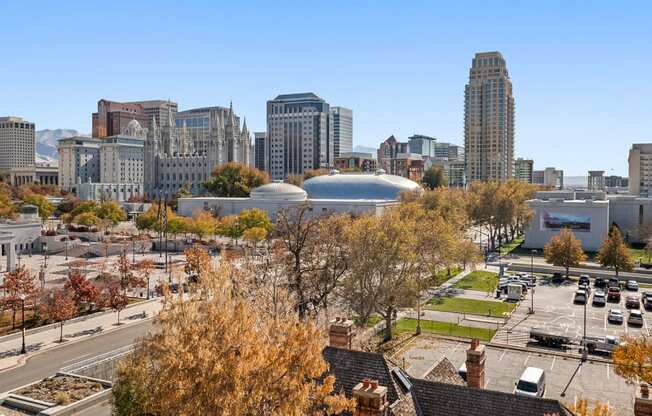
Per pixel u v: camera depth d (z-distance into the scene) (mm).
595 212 153000
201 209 194500
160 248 147625
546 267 129000
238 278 55812
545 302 95562
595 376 56000
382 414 27797
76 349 67250
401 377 32688
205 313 29156
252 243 125688
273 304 54312
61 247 151250
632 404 48844
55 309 71812
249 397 25141
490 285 109625
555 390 52219
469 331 75250
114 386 37875
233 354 25750
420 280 77812
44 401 50062
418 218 117188
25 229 149125
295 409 25781
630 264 108875
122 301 80500
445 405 31281
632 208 173125
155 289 98438
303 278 72750
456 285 109688
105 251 139250
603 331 76125
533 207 161250
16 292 78812
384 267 71625
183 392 24734
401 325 78125
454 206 158875
